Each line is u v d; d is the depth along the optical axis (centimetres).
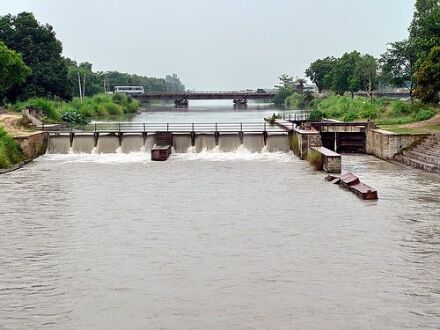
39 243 4009
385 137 7612
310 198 5262
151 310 2947
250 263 3562
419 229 4209
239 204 5066
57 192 5634
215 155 8138
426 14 11656
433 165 6481
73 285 3275
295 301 3025
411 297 3061
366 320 2812
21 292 3194
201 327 2759
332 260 3594
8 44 14212
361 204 4994
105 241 4041
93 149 8388
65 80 14575
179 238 4084
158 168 7038
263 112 19288
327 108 14212
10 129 8862
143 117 16475
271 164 7275
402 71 12206
